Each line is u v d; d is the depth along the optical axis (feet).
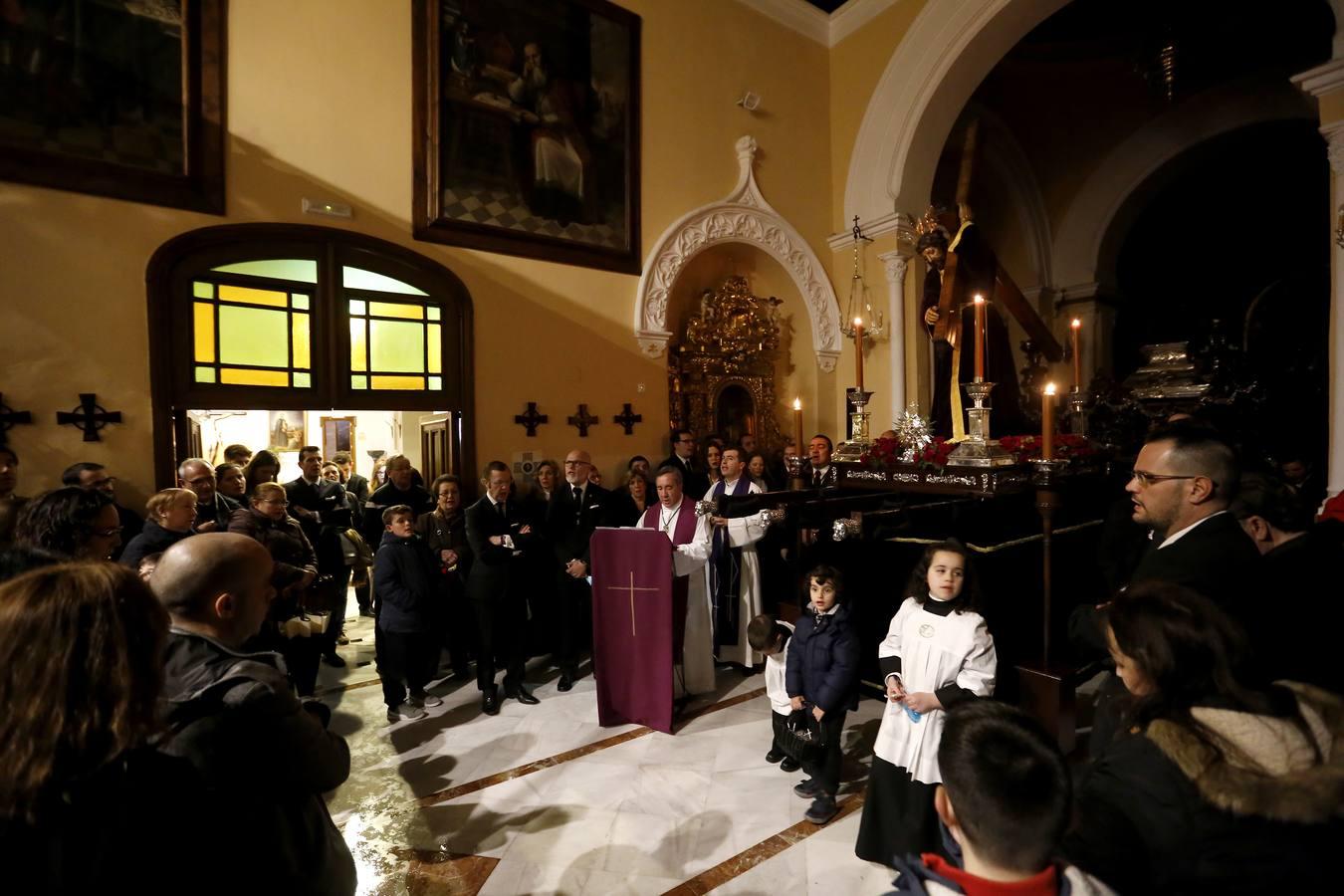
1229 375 23.63
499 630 15.92
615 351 22.50
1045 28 30.91
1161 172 34.04
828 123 28.94
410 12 18.65
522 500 18.83
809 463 18.90
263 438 34.30
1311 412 31.76
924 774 8.03
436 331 19.26
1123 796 3.64
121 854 3.27
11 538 8.75
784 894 8.28
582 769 11.56
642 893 8.36
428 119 18.85
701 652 14.80
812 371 28.02
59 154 14.07
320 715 5.45
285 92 16.83
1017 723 3.42
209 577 4.86
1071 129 35.45
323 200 17.28
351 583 18.99
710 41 25.44
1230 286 36.14
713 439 21.84
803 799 10.45
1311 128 31.81
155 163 15.21
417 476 19.81
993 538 12.97
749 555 16.22
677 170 24.36
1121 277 39.24
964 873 3.24
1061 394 25.85
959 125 32.76
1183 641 3.72
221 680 4.33
